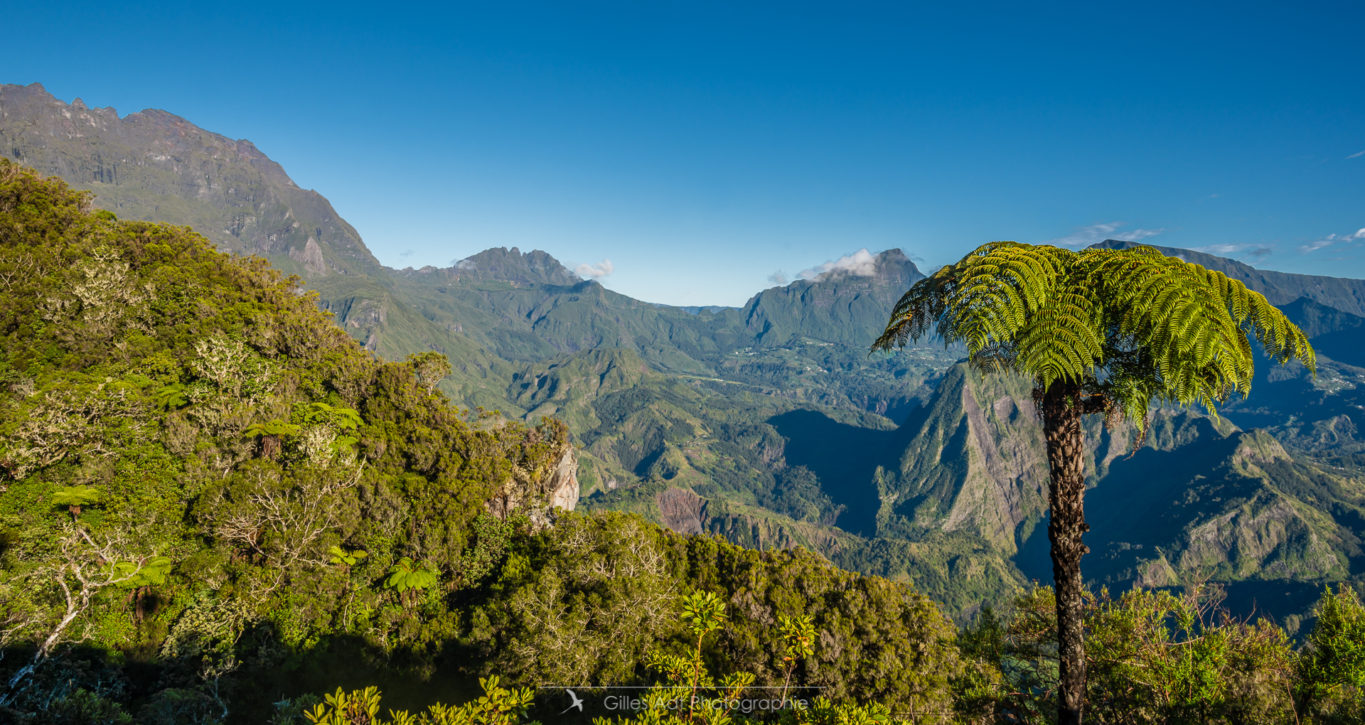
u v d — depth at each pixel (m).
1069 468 6.22
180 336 40.69
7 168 50.06
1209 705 10.84
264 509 30.28
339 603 31.17
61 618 23.97
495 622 29.48
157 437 31.77
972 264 6.22
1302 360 5.12
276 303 51.50
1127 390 5.85
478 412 49.78
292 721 23.52
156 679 25.19
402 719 5.70
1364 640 9.68
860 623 27.58
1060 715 6.34
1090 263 5.97
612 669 25.20
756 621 28.08
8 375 33.75
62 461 28.64
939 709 22.66
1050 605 21.12
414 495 37.19
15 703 19.09
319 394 42.91
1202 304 5.10
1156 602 12.41
